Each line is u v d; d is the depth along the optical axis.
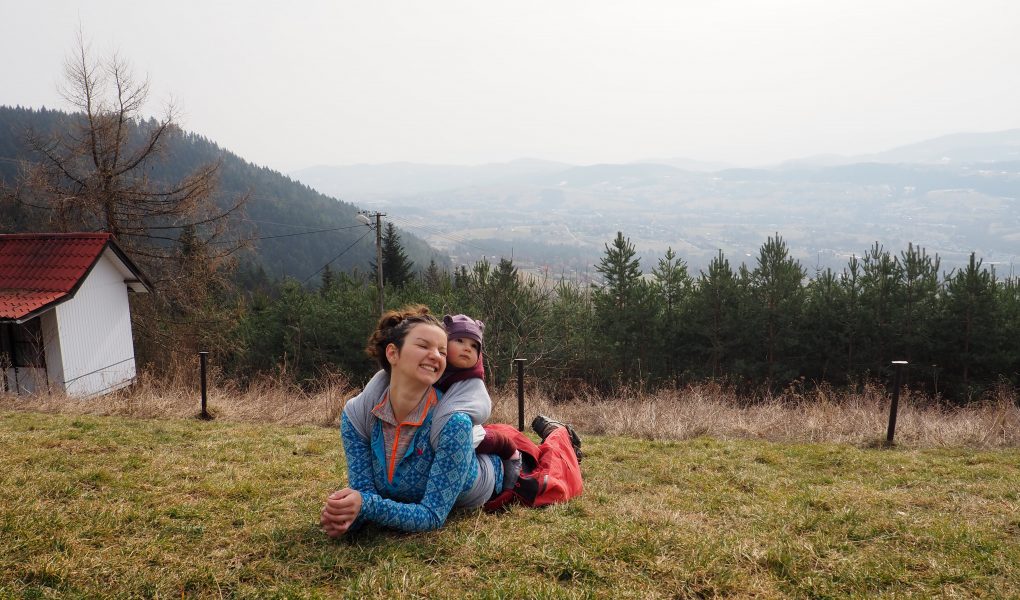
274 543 2.91
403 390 2.99
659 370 25.36
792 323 23.75
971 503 4.24
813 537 3.27
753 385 24.09
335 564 2.73
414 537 3.00
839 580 2.76
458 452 2.99
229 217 24.81
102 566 2.60
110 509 3.27
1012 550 3.15
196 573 2.58
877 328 22.62
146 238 24.55
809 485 5.03
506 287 24.33
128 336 19.39
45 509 3.22
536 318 24.22
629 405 9.95
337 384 10.34
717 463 5.84
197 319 24.88
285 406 9.52
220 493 3.79
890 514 3.82
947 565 2.92
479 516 3.27
